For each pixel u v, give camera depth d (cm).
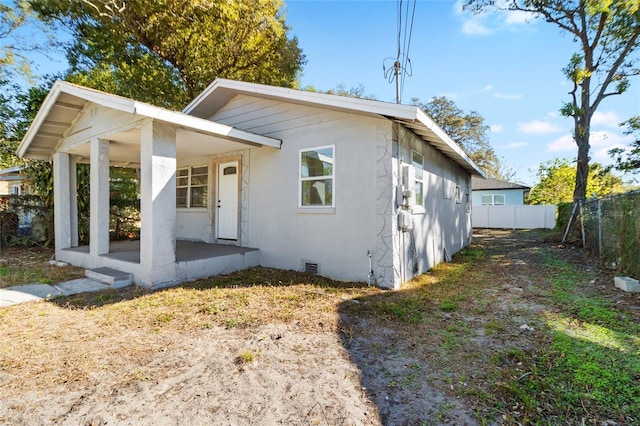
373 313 404
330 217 600
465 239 1230
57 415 204
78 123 675
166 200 514
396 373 260
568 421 201
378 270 543
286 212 663
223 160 792
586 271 659
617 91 1166
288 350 301
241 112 754
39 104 1148
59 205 738
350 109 521
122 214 1131
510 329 355
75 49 1212
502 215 2044
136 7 1076
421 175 704
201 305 421
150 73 1307
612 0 1015
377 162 545
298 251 643
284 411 211
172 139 523
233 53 1369
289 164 661
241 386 239
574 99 1181
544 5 1161
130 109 450
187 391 232
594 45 1138
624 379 245
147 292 478
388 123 536
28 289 489
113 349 298
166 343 312
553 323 370
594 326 356
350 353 296
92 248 625
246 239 733
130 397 224
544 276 628
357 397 227
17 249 919
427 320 385
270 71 1475
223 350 299
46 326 351
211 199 823
